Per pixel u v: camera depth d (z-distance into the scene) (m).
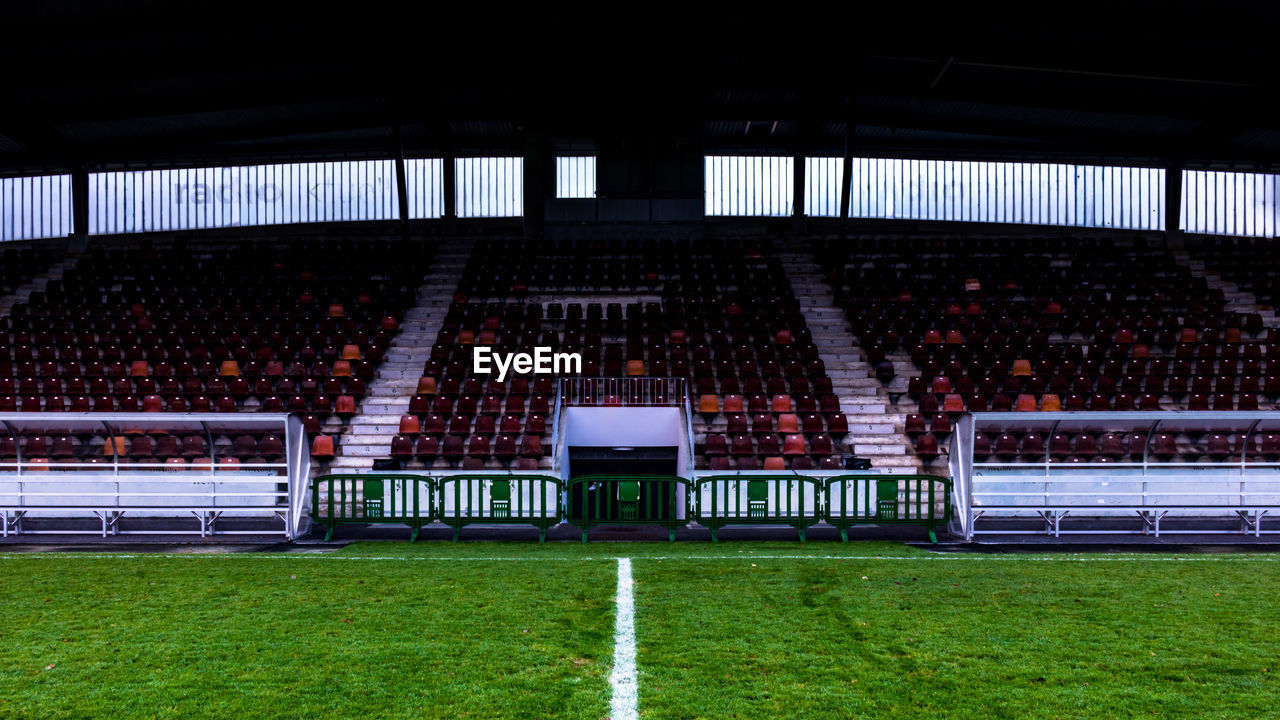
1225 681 6.30
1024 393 19.47
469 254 27.39
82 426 13.59
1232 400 19.69
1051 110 24.97
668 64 22.91
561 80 23.66
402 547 12.39
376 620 7.89
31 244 27.98
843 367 21.31
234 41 20.62
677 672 6.44
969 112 25.47
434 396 19.14
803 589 9.24
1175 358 21.36
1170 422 13.78
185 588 9.28
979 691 6.08
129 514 13.59
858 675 6.39
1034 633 7.51
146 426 13.52
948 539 13.24
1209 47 19.91
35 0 17.92
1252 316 22.81
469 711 5.68
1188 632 7.56
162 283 25.31
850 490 15.29
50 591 9.14
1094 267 25.75
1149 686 6.19
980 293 24.69
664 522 13.63
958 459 13.82
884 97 24.80
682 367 20.45
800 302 24.75
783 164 28.75
